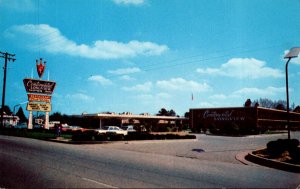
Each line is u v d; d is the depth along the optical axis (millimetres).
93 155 17422
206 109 71188
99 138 27891
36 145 23453
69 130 39125
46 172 11500
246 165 15602
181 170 12781
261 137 47844
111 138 28422
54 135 34656
